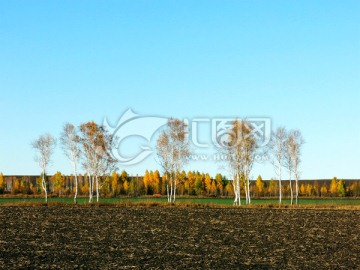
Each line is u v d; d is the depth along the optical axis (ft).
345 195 434.30
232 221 153.79
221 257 95.66
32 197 375.25
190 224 145.79
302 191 451.53
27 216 165.07
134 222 149.48
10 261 90.07
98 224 144.46
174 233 127.13
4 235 122.31
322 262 92.12
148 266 86.79
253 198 382.22
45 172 267.80
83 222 148.87
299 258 95.71
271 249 105.29
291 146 247.29
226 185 413.59
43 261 90.27
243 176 264.52
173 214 172.65
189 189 406.62
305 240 117.91
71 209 190.49
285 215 172.76
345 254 100.27
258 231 132.36
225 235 124.57
